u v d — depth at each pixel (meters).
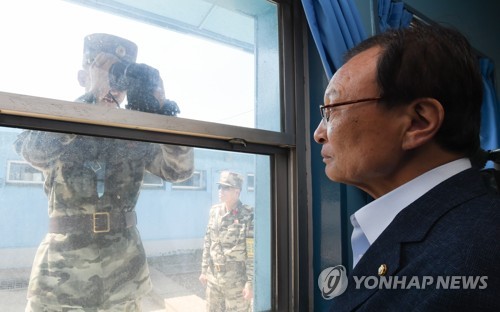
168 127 0.93
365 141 0.50
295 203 1.19
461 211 0.41
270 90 1.21
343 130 0.52
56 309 0.79
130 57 0.93
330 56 1.08
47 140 0.81
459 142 0.47
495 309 0.32
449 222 0.41
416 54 0.46
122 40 0.92
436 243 0.40
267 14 1.23
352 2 1.16
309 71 1.26
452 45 0.48
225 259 1.07
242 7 1.17
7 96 0.72
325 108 0.57
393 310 0.39
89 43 0.87
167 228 0.97
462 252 0.36
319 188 1.21
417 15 1.62
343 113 0.52
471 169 0.48
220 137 1.04
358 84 0.51
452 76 0.46
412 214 0.45
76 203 0.84
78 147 0.85
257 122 1.17
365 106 0.50
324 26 1.08
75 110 0.80
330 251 1.16
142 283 0.91
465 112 0.47
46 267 0.79
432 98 0.46
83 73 0.86
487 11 2.30
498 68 2.27
